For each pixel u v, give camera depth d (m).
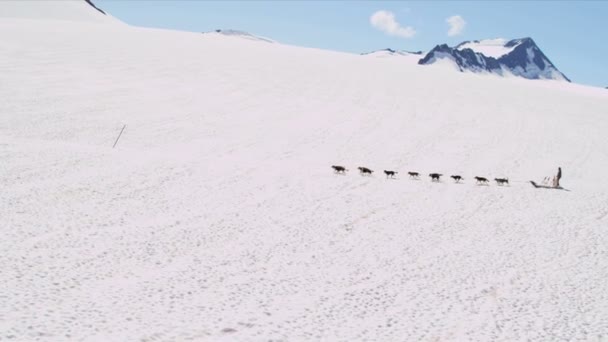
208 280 12.45
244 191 21.81
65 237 14.26
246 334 9.80
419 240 17.67
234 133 36.19
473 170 31.92
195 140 33.19
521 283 14.40
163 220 16.86
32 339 8.62
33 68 49.28
